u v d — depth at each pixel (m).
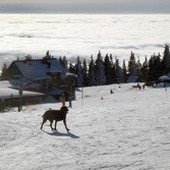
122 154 21.52
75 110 39.00
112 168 19.11
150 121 30.27
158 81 110.50
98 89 103.00
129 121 30.58
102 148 22.88
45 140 25.09
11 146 24.14
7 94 77.69
